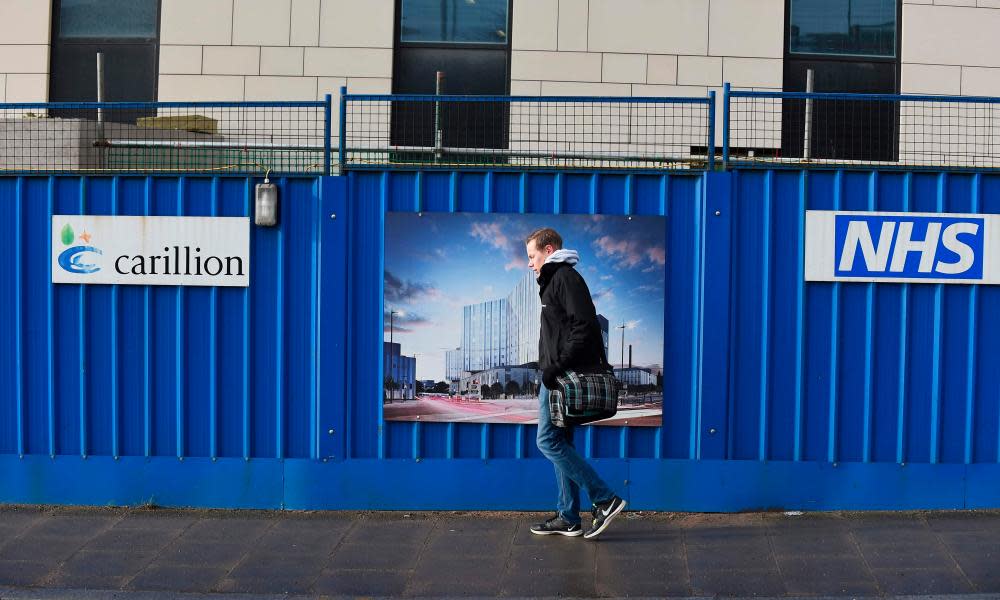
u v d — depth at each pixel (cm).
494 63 966
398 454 664
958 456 650
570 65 947
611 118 755
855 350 648
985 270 643
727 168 648
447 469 660
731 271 647
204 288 668
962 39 964
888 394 649
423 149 684
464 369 656
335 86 951
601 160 690
